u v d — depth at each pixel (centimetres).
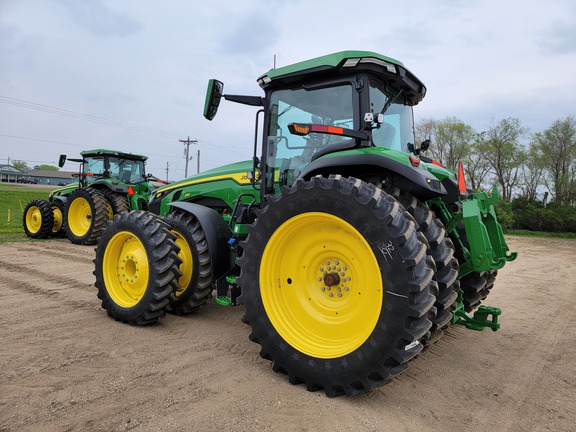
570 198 3212
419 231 268
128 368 303
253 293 305
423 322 253
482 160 3459
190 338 376
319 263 299
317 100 362
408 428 239
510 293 643
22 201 2586
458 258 341
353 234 275
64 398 255
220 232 425
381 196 268
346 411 254
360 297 275
